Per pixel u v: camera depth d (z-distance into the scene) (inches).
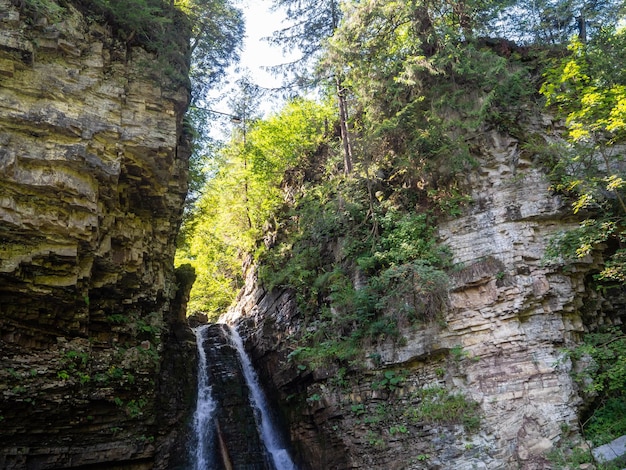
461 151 625.6
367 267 665.6
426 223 647.8
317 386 657.6
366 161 700.7
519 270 561.9
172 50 617.6
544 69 686.5
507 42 735.1
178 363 763.4
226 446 742.5
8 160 428.8
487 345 548.7
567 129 646.5
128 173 557.3
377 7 664.4
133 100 558.6
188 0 725.9
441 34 677.3
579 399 509.4
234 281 1339.8
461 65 642.8
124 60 572.4
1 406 442.9
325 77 758.5
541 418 495.5
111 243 560.1
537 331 538.6
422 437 544.7
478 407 526.9
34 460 479.2
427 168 663.8
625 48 624.1
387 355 605.3
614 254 565.3
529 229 583.8
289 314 827.4
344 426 610.2
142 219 617.3
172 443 663.1
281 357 794.2
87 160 475.8
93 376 530.0
